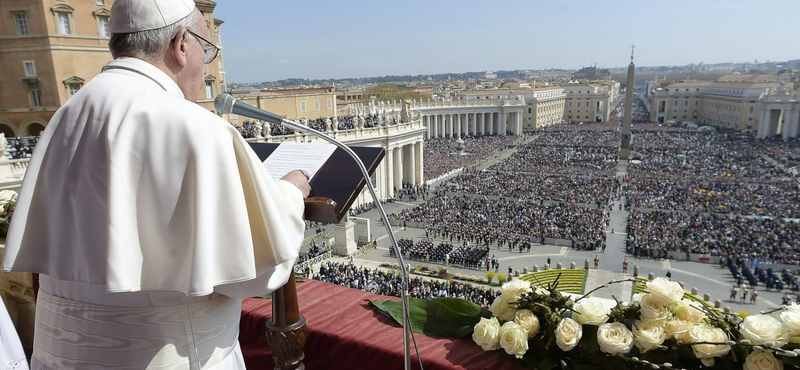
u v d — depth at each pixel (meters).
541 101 170.25
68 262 2.34
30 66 37.25
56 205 2.37
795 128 117.94
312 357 4.55
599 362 3.76
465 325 4.44
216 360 2.52
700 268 37.09
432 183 73.94
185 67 2.70
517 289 4.12
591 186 65.12
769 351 3.37
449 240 44.44
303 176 3.07
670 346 3.69
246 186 2.38
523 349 3.75
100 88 2.39
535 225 47.09
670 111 184.00
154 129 2.18
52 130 2.43
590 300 4.00
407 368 3.33
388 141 60.09
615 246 42.97
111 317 2.34
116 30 2.53
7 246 2.35
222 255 2.17
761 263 36.12
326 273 31.70
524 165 86.31
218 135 2.26
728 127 155.50
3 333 3.56
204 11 45.16
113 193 2.09
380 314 4.88
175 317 2.37
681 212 52.62
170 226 2.18
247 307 5.01
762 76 159.75
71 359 2.41
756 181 68.75
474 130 136.62
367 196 58.59
